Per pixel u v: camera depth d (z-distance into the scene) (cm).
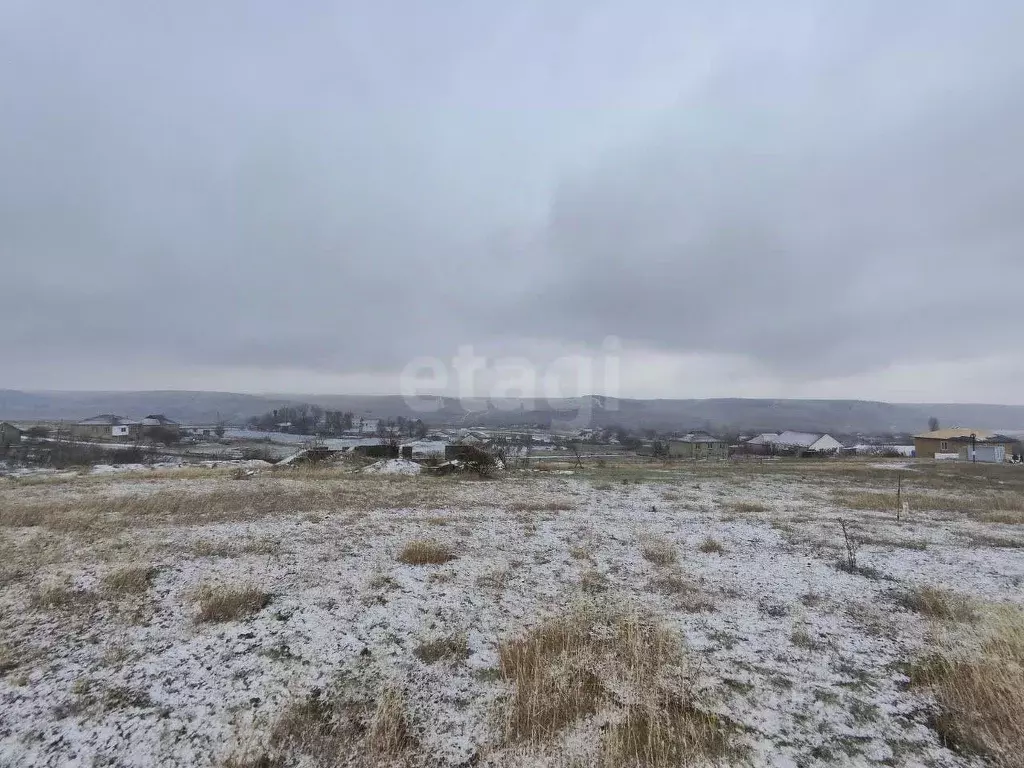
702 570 711
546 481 1920
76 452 3866
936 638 488
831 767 313
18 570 646
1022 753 323
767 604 582
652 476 2225
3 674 402
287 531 912
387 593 595
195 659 432
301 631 489
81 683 390
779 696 391
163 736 333
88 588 588
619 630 503
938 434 5491
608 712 369
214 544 803
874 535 962
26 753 313
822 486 1916
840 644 478
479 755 322
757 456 5441
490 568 701
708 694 393
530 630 500
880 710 373
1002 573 710
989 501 1518
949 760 320
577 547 826
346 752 322
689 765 313
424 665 433
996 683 385
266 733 338
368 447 3159
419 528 958
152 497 1246
